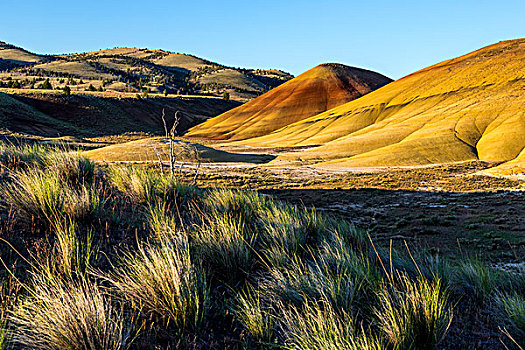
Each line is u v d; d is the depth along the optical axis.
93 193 5.09
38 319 2.55
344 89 154.62
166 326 2.98
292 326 2.95
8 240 3.82
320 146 75.25
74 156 7.29
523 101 68.19
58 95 107.12
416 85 105.06
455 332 3.36
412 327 2.86
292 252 4.66
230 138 121.50
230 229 4.65
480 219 16.30
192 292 3.24
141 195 6.39
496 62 96.00
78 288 2.97
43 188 4.60
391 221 17.17
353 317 3.19
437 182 34.53
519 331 3.32
